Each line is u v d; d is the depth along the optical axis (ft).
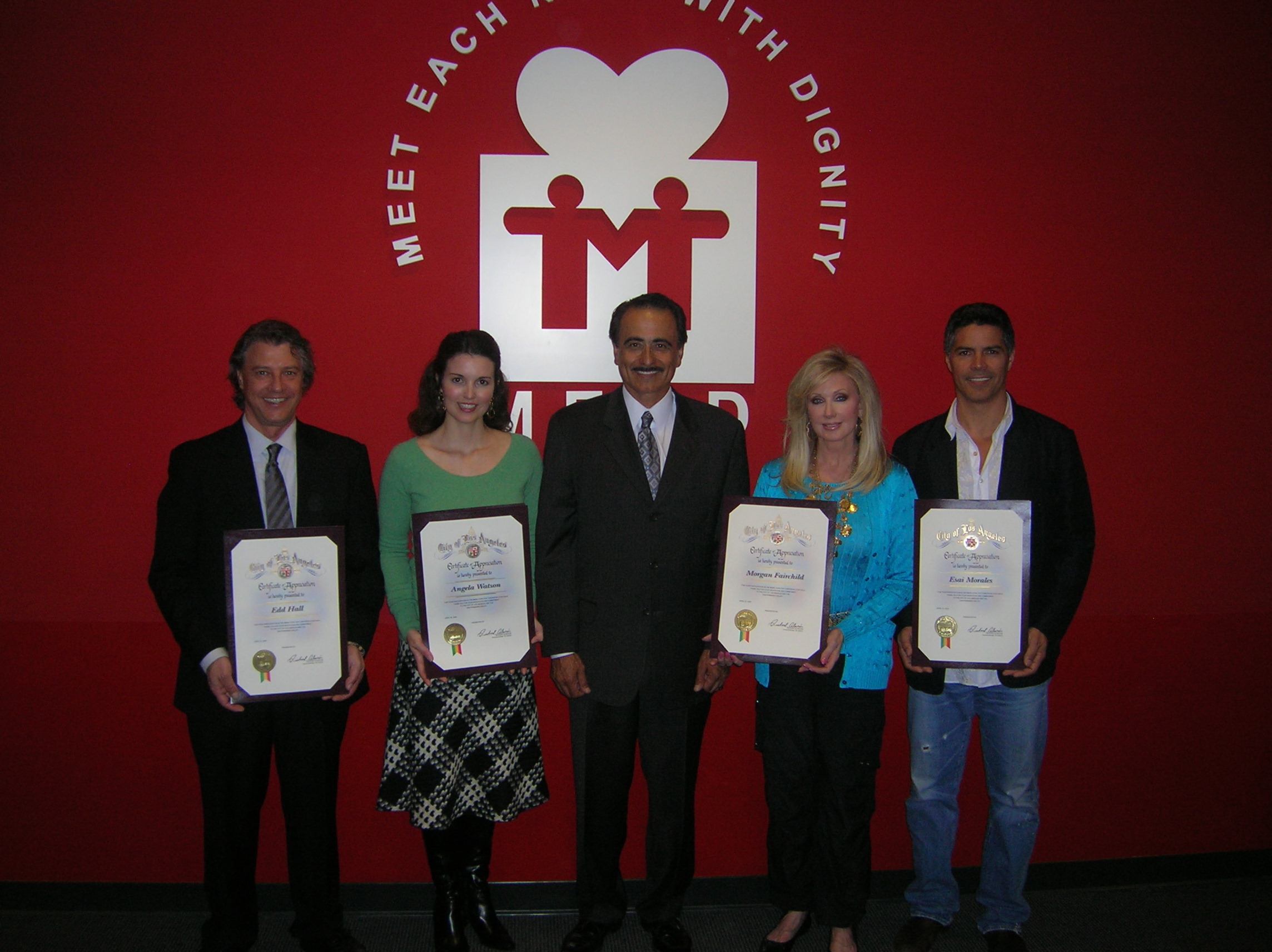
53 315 7.41
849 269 7.88
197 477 6.01
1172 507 8.15
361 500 6.48
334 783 6.48
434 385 6.63
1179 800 8.27
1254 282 8.14
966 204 7.92
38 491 7.47
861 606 6.26
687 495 6.37
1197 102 8.01
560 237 7.72
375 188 7.59
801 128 7.79
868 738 6.27
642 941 7.27
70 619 7.52
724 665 6.28
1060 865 8.19
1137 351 8.07
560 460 6.49
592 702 6.45
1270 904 7.93
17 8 7.29
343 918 7.27
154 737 7.61
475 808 6.44
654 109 7.64
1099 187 7.99
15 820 7.58
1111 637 8.14
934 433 6.74
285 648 5.94
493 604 6.26
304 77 7.50
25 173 7.36
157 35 7.38
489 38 7.58
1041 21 7.89
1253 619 8.24
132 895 7.65
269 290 7.55
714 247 7.73
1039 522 6.50
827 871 6.44
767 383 7.89
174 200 7.46
